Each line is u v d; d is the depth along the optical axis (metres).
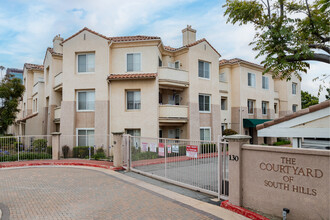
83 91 18.05
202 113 20.08
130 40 17.72
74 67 17.94
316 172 4.82
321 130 6.46
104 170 12.32
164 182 9.52
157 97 17.34
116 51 18.30
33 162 14.20
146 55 17.86
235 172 6.42
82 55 18.16
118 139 12.91
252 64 24.50
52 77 20.48
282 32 6.26
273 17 7.09
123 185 9.09
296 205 5.11
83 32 17.97
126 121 17.47
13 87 20.47
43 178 10.34
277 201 5.46
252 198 6.02
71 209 6.46
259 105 25.78
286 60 6.62
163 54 20.39
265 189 5.73
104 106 17.36
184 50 19.61
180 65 20.22
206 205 6.73
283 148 5.39
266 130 7.60
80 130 17.89
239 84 23.70
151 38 17.72
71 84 17.88
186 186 8.54
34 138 17.95
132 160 12.05
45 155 15.73
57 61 20.80
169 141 9.60
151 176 10.43
